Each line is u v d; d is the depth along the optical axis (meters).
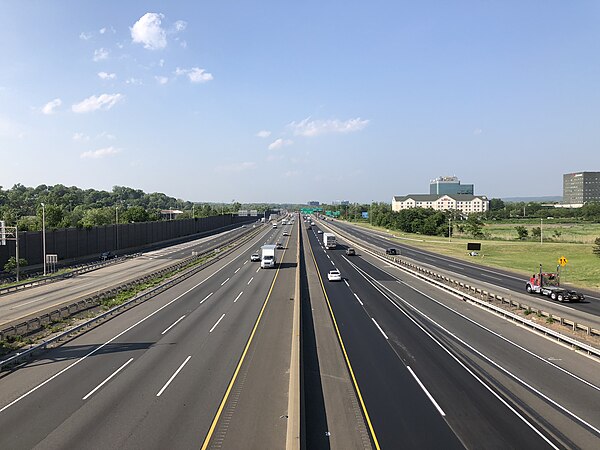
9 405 20.16
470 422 18.97
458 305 44.25
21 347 28.80
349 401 21.17
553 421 19.09
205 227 176.88
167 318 37.53
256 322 36.06
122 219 138.88
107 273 67.44
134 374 24.08
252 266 74.88
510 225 192.00
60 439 17.00
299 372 22.81
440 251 103.31
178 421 18.50
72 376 23.81
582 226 182.75
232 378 23.48
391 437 17.67
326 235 106.81
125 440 16.92
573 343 29.28
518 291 52.62
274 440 16.98
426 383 23.47
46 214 96.69
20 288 53.66
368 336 32.72
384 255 90.88
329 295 49.66
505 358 27.67
